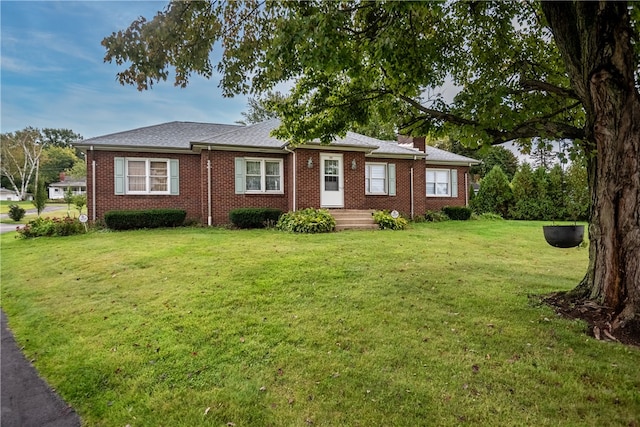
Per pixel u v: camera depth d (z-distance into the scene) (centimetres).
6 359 368
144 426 246
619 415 231
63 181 5522
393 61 484
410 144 1805
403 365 303
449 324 384
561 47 416
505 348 326
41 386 312
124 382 302
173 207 1346
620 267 366
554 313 404
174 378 301
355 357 319
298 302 464
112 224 1184
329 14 362
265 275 590
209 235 1057
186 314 433
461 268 638
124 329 406
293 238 983
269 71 486
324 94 623
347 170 1347
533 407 243
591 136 395
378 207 1562
